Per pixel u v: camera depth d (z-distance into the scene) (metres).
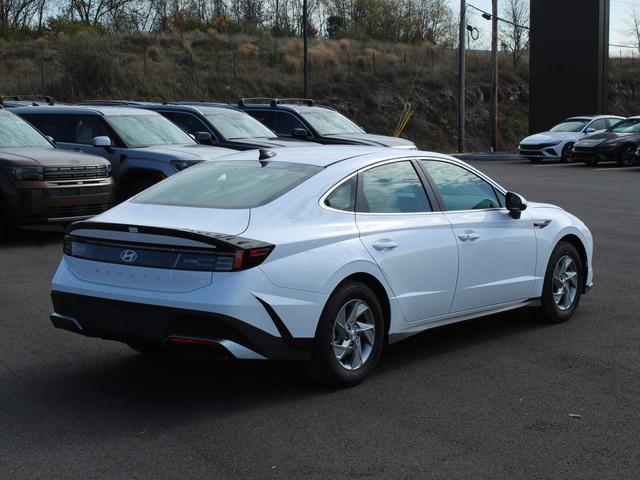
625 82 54.12
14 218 11.77
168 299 5.34
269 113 19.17
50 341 7.16
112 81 39.56
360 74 47.28
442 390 5.96
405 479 4.46
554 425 5.28
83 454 4.79
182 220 5.66
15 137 12.87
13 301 8.59
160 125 14.95
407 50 53.47
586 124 30.36
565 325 7.88
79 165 12.12
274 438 5.04
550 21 37.19
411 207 6.53
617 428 5.23
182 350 5.42
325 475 4.50
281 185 6.02
